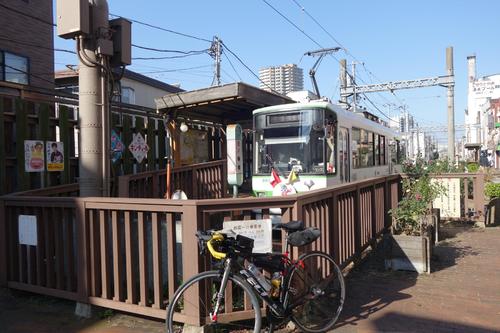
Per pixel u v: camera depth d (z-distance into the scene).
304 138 9.88
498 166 54.91
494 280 6.25
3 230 5.70
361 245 7.20
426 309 5.11
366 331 4.48
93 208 4.90
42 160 7.73
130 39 6.68
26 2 15.70
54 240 5.34
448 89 28.69
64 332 4.61
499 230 10.47
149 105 23.42
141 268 4.64
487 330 4.51
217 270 4.11
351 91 30.80
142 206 4.55
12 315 5.11
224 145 13.78
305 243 4.30
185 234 4.27
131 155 10.12
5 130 7.30
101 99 6.28
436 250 8.28
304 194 4.77
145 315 4.68
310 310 4.61
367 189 7.82
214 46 23.22
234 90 9.91
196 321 4.19
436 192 8.46
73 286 5.20
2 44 14.78
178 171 10.41
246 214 4.49
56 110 8.38
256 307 4.00
